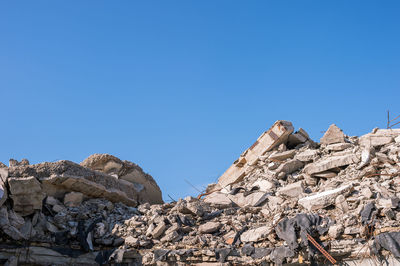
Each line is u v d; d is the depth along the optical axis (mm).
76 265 18047
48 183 19141
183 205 19938
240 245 17781
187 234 18844
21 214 18406
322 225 16688
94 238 18875
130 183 22656
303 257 16562
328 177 20453
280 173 21562
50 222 18688
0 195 17828
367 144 20641
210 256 17547
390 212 16047
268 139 23062
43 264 17625
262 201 20219
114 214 20469
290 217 17688
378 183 18203
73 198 19734
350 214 16688
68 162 19672
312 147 23000
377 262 15625
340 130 21828
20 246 17672
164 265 17766
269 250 16984
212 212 20094
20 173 18656
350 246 16047
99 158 22688
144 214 20781
